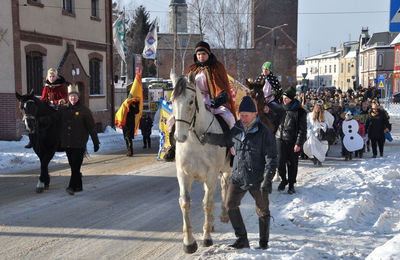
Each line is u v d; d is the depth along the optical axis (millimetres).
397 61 61250
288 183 9219
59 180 10016
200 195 8664
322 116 11914
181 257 5242
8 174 10742
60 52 19578
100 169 11672
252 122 5035
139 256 5293
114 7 65438
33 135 8680
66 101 9602
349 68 94125
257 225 6566
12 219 6793
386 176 10273
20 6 17047
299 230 6262
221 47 47375
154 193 8758
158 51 67188
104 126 22797
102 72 23125
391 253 4562
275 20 63312
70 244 5703
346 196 8211
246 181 5078
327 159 13648
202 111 5297
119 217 6980
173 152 6039
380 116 13758
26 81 17547
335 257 5152
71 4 20609
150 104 28609
